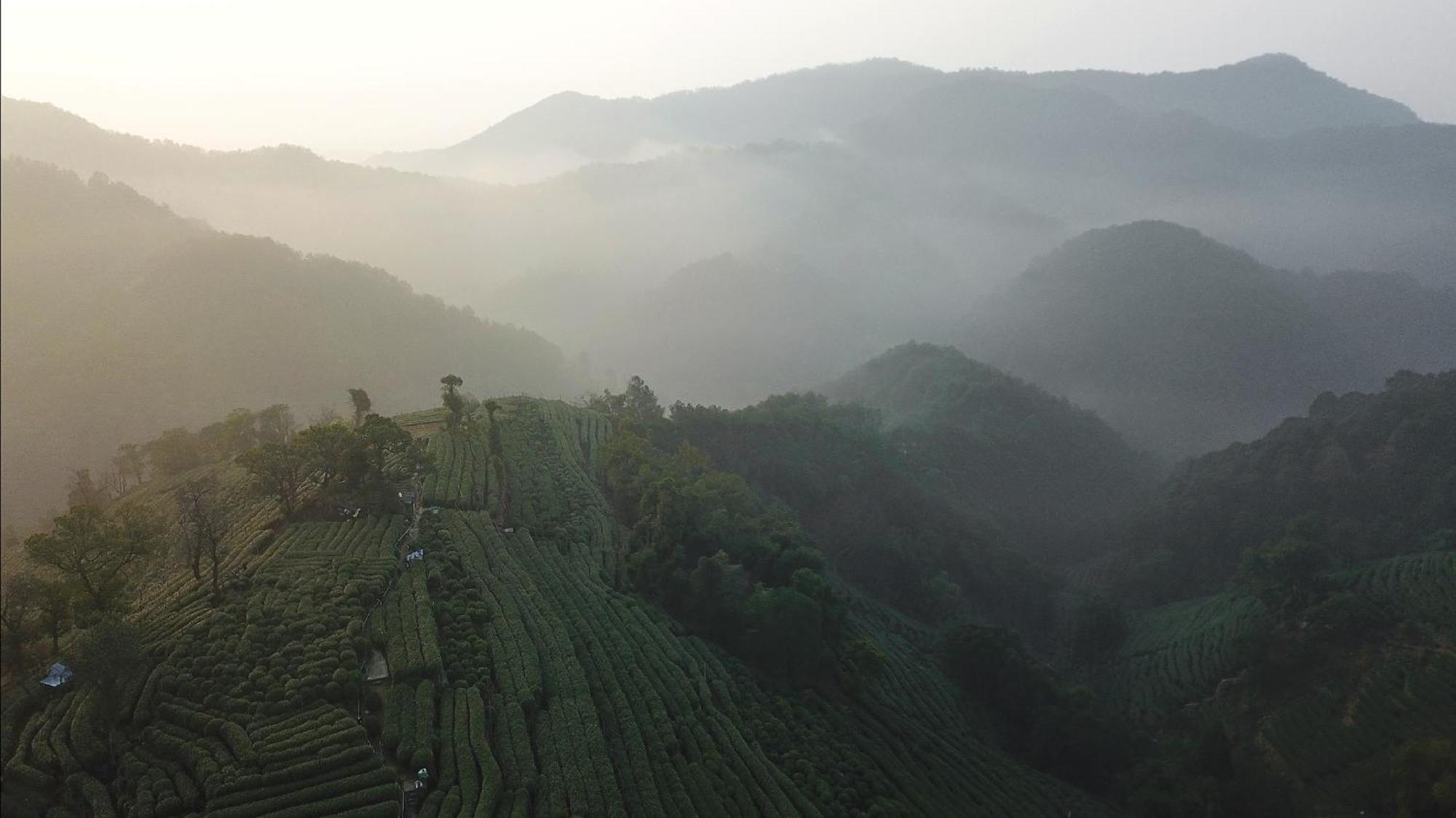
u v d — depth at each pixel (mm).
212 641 67125
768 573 105688
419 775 56312
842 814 67625
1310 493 165875
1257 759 97562
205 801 52125
